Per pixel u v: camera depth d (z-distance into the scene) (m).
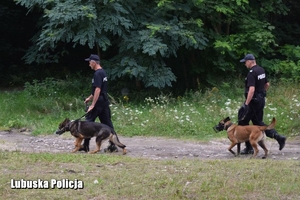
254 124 11.43
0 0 22.88
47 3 17.06
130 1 17.39
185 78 19.73
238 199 7.50
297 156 11.23
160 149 12.19
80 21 16.58
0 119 16.12
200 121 14.84
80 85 19.62
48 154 10.23
